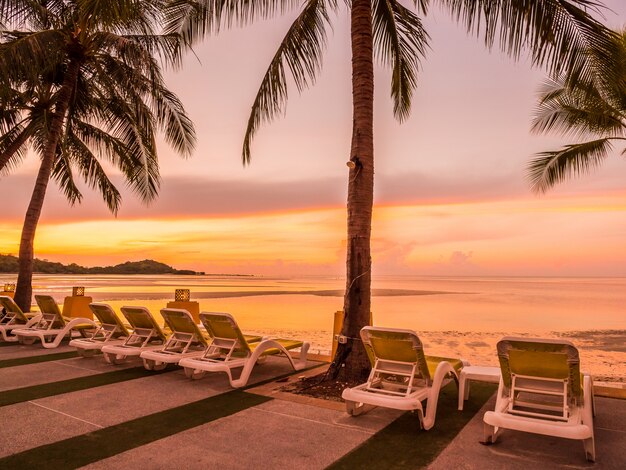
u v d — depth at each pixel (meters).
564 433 3.46
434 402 4.42
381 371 4.73
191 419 4.45
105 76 12.66
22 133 12.55
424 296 47.53
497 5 6.35
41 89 11.53
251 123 8.25
